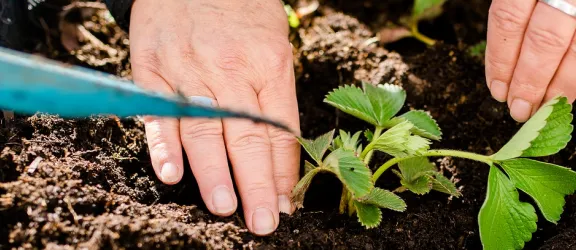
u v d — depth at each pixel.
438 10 0.60
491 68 0.49
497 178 0.46
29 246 0.41
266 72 0.49
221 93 0.48
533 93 0.47
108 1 0.52
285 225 0.46
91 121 0.49
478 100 0.56
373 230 0.47
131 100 0.36
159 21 0.50
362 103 0.49
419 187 0.47
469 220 0.50
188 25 0.50
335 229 0.47
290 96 0.49
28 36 0.56
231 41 0.49
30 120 0.47
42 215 0.42
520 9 0.45
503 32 0.46
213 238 0.44
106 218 0.43
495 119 0.55
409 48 0.61
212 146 0.46
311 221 0.47
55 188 0.43
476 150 0.54
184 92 0.48
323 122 0.56
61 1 0.58
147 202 0.47
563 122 0.45
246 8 0.51
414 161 0.48
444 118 0.56
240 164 0.46
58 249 0.41
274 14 0.52
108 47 0.58
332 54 0.58
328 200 0.50
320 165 0.46
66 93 0.36
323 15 0.62
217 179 0.45
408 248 0.47
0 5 0.53
